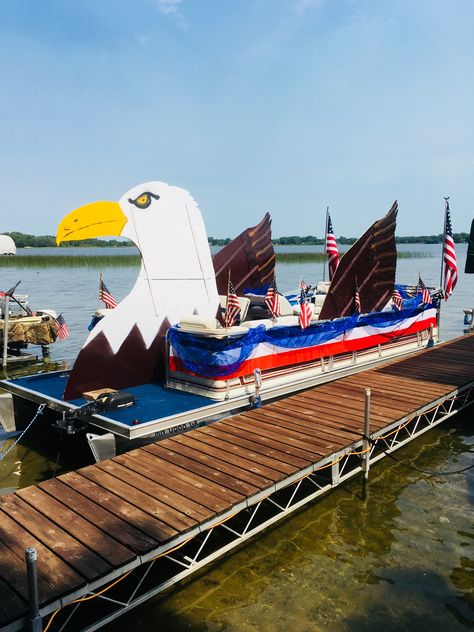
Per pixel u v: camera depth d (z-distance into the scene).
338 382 10.98
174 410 8.61
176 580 5.38
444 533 6.53
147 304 10.20
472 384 10.95
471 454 9.05
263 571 5.79
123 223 9.85
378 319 12.98
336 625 4.95
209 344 9.25
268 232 14.06
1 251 17.91
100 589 5.52
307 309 10.47
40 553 4.89
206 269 11.23
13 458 9.15
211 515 5.53
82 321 22.91
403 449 9.27
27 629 4.34
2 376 14.97
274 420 8.61
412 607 5.18
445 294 15.23
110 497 5.99
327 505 7.26
